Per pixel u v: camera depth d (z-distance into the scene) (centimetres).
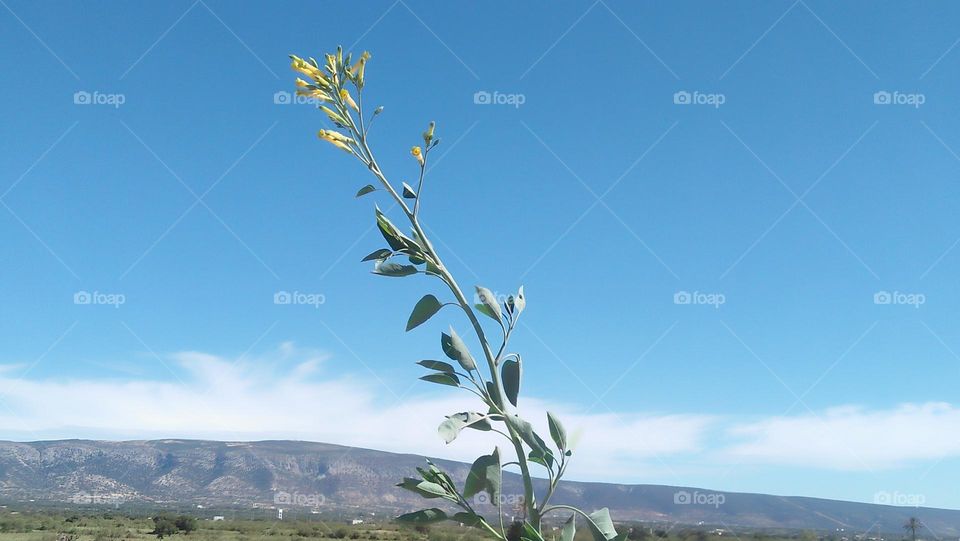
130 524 6362
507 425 354
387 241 381
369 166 389
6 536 5012
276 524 6116
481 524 348
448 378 363
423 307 372
